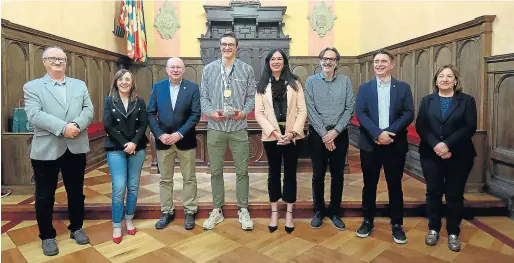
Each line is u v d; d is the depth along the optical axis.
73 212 2.92
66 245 2.91
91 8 6.27
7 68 4.11
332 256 2.71
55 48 2.69
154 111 3.18
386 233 3.12
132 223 3.16
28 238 3.04
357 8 8.20
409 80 5.86
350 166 5.22
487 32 3.95
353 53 8.27
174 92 3.13
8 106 4.13
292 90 3.02
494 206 3.51
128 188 3.05
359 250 2.80
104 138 5.77
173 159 3.24
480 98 4.02
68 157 2.80
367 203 3.04
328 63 3.02
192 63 8.11
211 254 2.75
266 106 3.02
